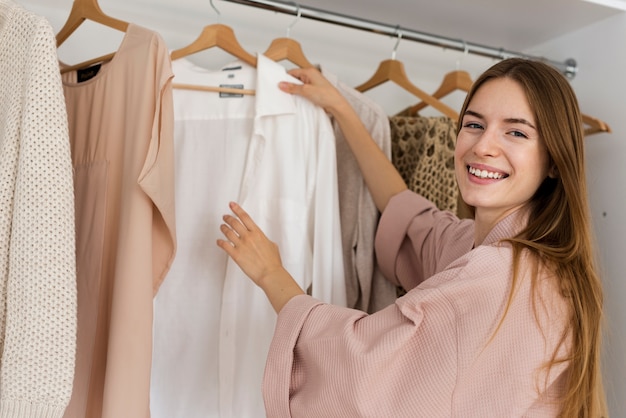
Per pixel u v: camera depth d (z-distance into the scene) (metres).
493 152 1.07
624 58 1.62
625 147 1.60
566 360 1.01
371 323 1.01
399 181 1.44
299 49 1.44
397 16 1.76
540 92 1.06
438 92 1.64
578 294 1.03
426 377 0.96
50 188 0.98
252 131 1.40
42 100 0.98
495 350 0.98
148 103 1.09
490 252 1.01
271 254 1.20
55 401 0.96
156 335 1.39
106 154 1.19
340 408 0.98
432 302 0.97
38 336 0.95
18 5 1.06
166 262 1.14
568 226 1.08
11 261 0.97
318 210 1.37
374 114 1.50
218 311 1.39
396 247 1.41
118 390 1.05
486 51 1.65
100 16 1.23
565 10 1.63
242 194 1.37
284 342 1.06
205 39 1.35
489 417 0.98
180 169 1.42
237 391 1.35
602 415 1.13
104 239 1.17
